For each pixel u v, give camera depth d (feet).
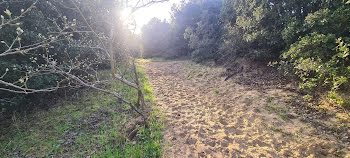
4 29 12.92
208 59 43.65
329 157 8.28
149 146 10.04
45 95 17.65
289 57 18.30
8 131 13.15
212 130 12.25
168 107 16.79
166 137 11.32
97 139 11.52
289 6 21.48
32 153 10.61
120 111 15.48
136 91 20.54
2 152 10.78
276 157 8.95
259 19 23.20
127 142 10.78
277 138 10.50
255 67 25.66
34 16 15.69
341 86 12.59
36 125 13.84
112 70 11.49
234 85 22.00
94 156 9.71
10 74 13.48
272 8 22.70
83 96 19.62
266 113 13.56
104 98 18.75
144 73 33.68
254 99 16.35
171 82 28.12
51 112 15.98
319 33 15.56
